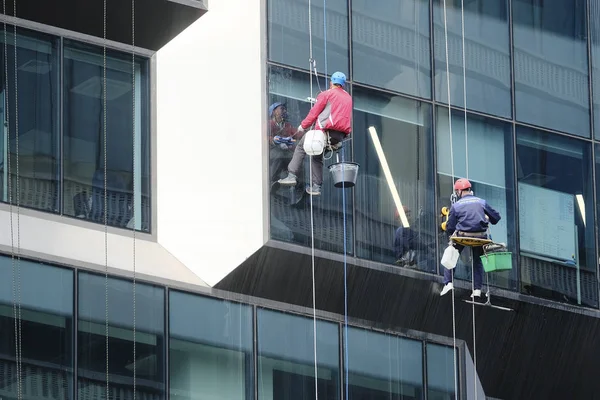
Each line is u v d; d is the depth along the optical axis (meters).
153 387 71.94
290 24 76.75
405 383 76.94
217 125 75.38
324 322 75.88
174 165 74.75
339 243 75.88
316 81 76.75
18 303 69.94
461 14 80.81
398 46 79.00
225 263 74.25
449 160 79.19
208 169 75.00
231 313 74.25
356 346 76.31
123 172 73.88
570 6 83.75
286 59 76.31
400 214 77.44
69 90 73.44
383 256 76.75
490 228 79.81
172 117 75.06
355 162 76.94
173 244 74.00
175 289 73.12
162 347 72.44
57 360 70.19
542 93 82.19
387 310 77.00
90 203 72.94
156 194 74.31
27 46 72.94
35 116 72.56
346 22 77.88
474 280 76.94
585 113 83.12
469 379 78.31
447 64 80.00
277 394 74.38
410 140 78.38
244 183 74.88
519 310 79.31
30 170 71.94
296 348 75.12
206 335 73.44
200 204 74.62
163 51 75.50
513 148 81.00
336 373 75.75
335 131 73.31
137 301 72.25
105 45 74.56
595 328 81.06
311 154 72.94
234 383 73.62
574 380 81.06
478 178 79.81
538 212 81.00
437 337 78.12
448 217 74.88
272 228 74.56
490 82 81.00
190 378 72.75
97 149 73.56
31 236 70.94
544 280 80.31
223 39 75.94
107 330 71.38
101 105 74.00
